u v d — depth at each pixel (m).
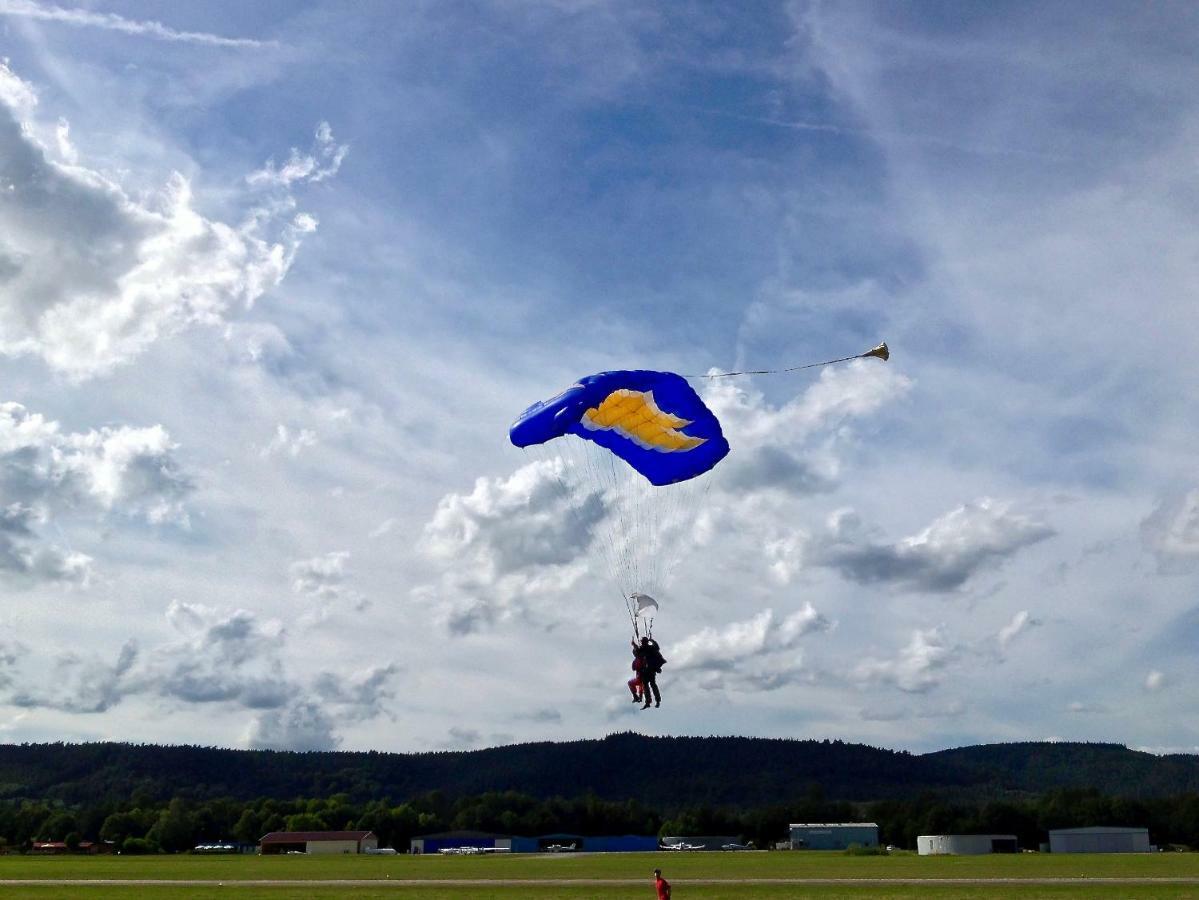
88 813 178.00
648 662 22.84
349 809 182.50
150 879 59.00
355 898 41.44
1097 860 78.81
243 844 166.38
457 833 160.12
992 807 136.88
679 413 27.03
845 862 80.44
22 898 43.25
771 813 165.38
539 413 25.50
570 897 41.19
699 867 71.31
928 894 41.38
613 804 188.50
